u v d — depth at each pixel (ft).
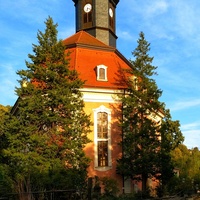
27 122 82.28
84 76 109.50
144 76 102.01
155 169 94.48
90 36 130.31
